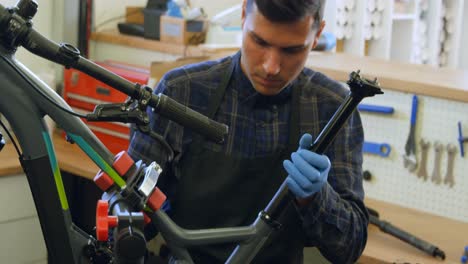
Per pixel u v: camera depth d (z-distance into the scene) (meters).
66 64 1.00
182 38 2.70
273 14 1.17
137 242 0.95
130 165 1.09
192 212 1.42
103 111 1.03
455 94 2.02
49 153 1.07
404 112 2.13
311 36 1.24
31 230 2.37
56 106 1.07
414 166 2.14
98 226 0.97
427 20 3.84
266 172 1.43
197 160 1.42
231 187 1.42
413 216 2.11
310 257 2.04
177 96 1.43
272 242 1.41
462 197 2.09
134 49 2.84
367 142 2.20
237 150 1.43
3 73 1.04
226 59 1.48
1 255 2.32
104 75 1.01
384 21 3.33
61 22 2.80
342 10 3.17
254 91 1.42
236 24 2.86
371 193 2.23
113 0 3.06
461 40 4.39
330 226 1.33
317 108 1.46
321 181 1.16
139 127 1.04
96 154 1.09
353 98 1.12
